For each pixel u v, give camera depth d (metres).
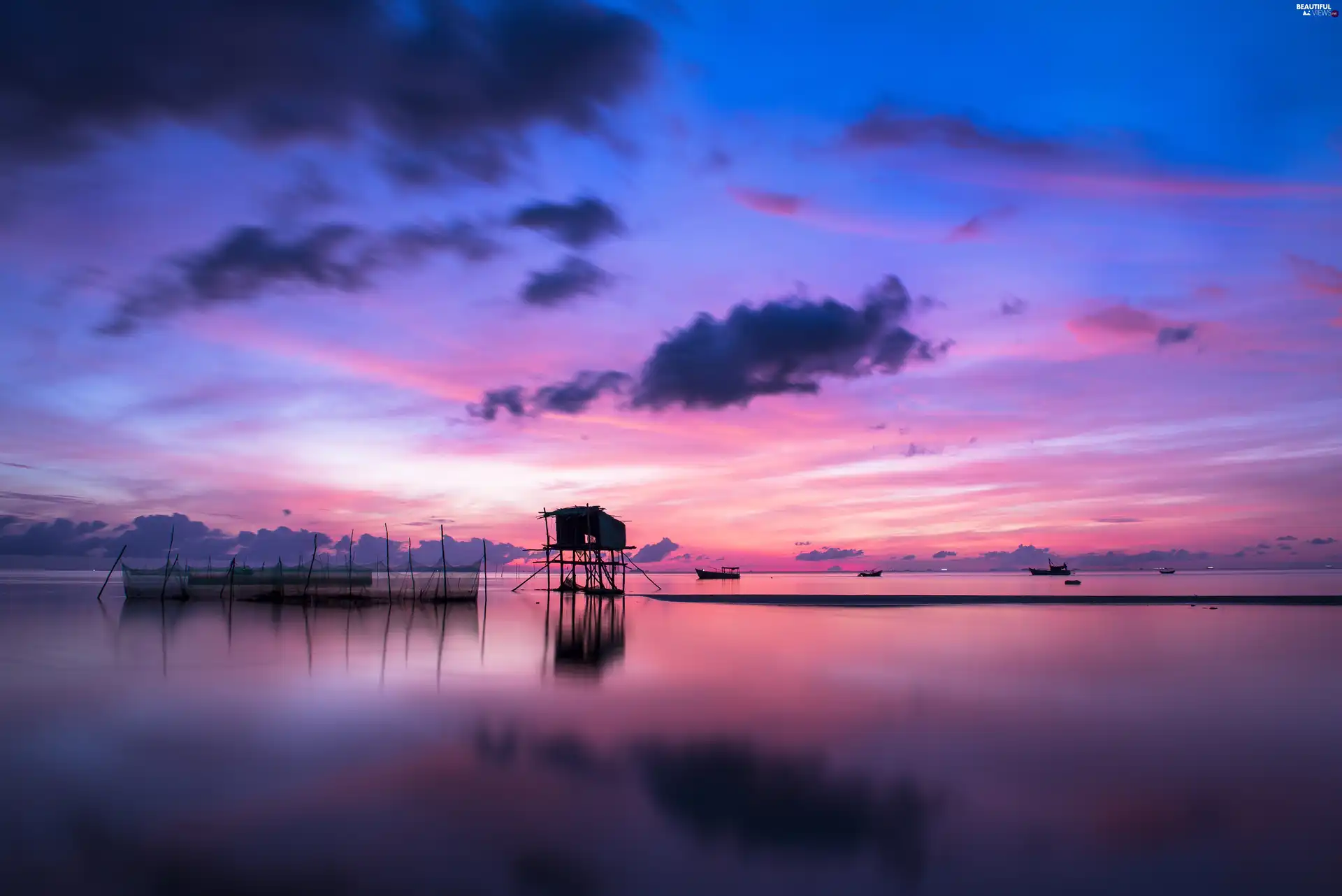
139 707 17.64
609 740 14.76
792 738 15.00
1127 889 8.65
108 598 58.69
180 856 9.31
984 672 23.75
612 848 9.64
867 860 9.34
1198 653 28.77
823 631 37.47
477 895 8.35
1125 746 14.52
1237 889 8.66
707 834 10.08
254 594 57.47
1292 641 33.12
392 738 14.84
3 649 28.47
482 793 11.64
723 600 67.69
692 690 20.30
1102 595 76.75
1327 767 13.20
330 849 9.55
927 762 13.38
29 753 13.69
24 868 8.98
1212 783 12.30
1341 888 8.66
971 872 9.03
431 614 46.53
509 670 23.69
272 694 19.41
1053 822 10.61
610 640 33.00
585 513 72.19
